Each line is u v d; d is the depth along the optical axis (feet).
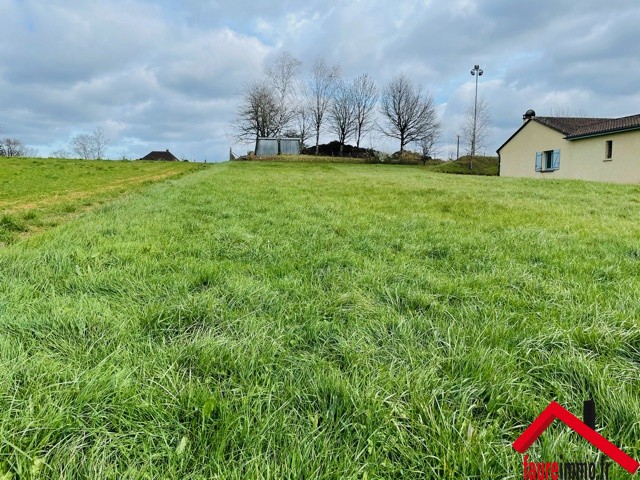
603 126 73.36
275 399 5.44
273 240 15.33
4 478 4.05
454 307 8.93
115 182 48.14
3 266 10.41
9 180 47.96
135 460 4.39
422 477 4.33
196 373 6.04
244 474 4.23
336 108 193.16
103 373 5.57
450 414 5.19
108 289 9.34
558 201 31.24
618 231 18.07
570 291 9.78
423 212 23.85
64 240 13.42
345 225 18.72
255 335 7.19
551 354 6.70
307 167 110.01
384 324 7.91
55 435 4.56
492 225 19.39
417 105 176.04
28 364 5.74
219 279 10.18
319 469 4.28
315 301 8.98
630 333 7.28
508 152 101.55
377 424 4.96
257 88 189.06
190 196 29.07
